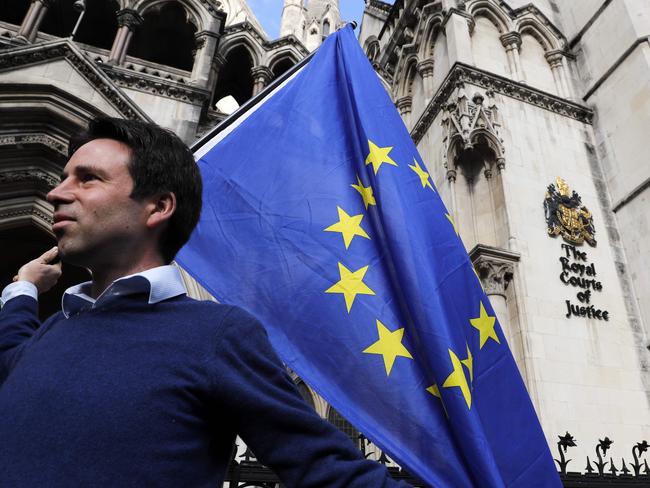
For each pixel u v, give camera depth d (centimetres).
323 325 285
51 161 885
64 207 143
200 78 1183
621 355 912
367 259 314
